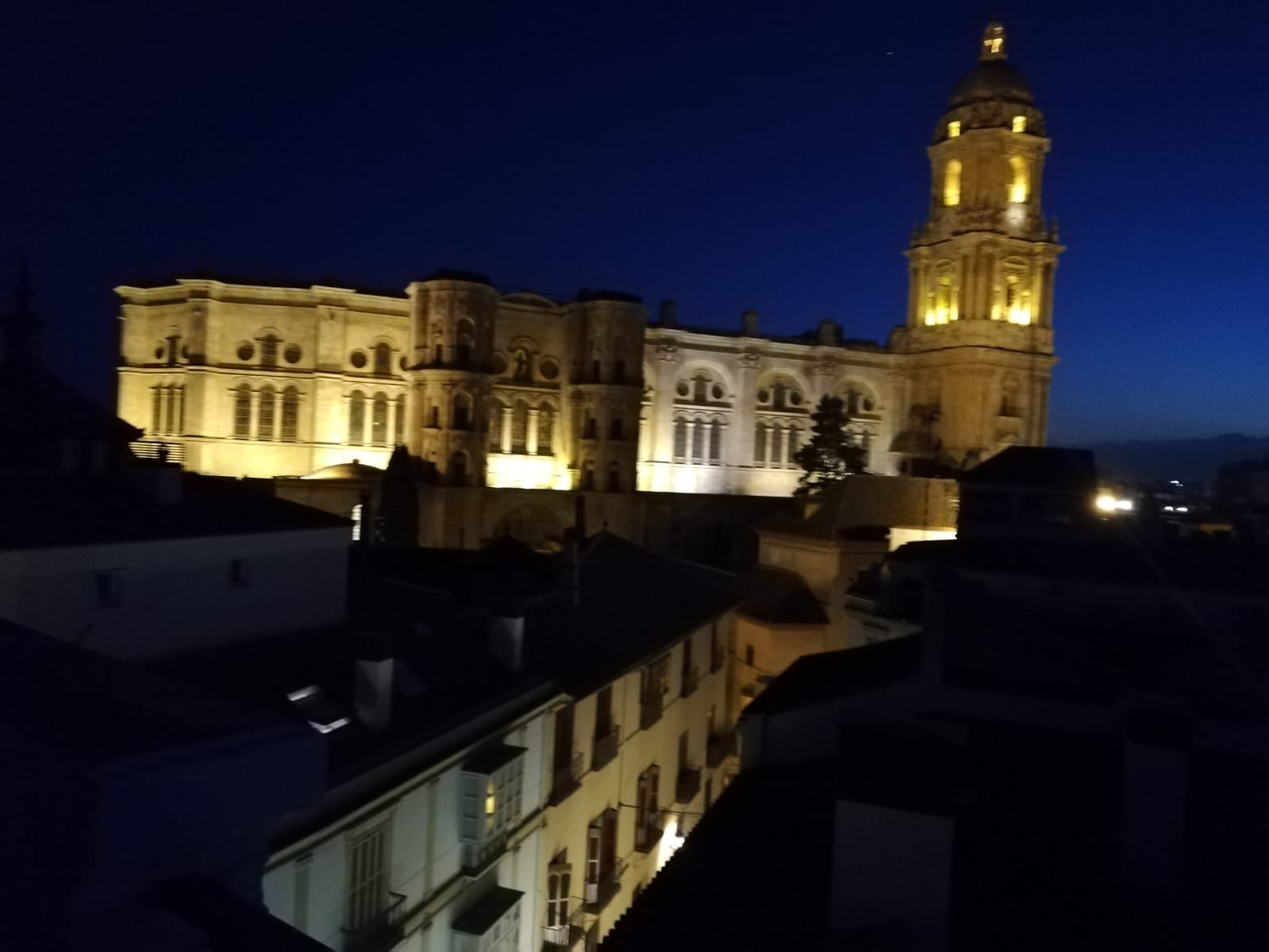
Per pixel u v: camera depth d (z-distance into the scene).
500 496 89.56
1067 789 17.28
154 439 88.81
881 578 45.78
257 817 3.32
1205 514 54.59
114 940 2.84
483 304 89.38
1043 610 27.58
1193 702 19.36
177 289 89.50
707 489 106.81
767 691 25.89
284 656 23.00
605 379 94.81
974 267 103.94
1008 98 103.19
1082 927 13.49
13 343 31.25
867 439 113.38
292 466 90.38
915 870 13.38
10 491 20.59
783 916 14.61
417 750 19.70
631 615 35.38
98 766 2.84
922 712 20.14
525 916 23.94
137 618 20.44
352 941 17.14
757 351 108.44
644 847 32.41
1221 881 14.66
